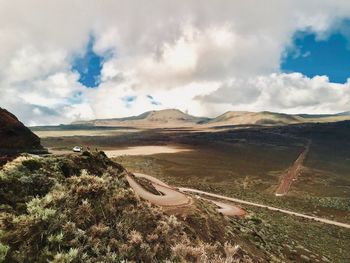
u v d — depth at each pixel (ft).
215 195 442.91
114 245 33.04
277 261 121.70
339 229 324.60
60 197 34.40
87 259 28.50
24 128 81.61
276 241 179.42
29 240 27.55
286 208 410.31
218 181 609.83
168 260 33.37
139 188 145.69
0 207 33.12
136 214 40.68
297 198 511.40
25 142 78.95
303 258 158.20
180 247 34.22
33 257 26.27
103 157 94.22
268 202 438.81
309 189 590.14
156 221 44.11
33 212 30.76
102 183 41.34
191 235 80.69
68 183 41.01
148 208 45.73
